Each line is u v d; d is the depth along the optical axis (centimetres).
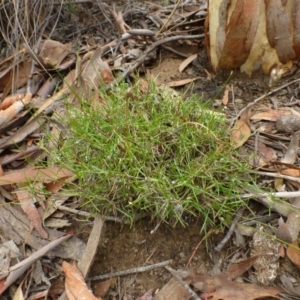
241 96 96
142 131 76
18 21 108
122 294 70
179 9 131
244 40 90
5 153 88
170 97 84
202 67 104
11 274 69
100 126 77
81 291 67
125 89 85
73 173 78
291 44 89
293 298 67
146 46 111
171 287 69
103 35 124
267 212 75
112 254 73
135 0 133
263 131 86
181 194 73
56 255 73
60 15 127
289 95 94
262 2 86
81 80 97
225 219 72
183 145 75
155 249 73
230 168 75
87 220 76
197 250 72
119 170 71
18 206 79
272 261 68
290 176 76
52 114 93
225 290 68
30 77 104
